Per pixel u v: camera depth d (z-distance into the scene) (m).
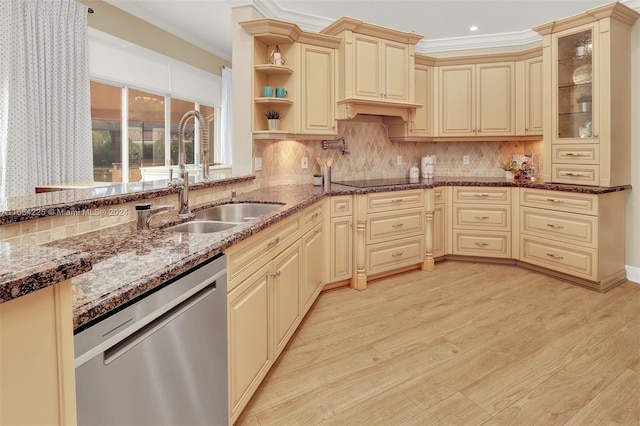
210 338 1.34
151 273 1.01
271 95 3.24
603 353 2.22
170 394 1.11
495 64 4.12
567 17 3.40
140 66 4.64
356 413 1.75
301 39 3.31
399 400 1.83
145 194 1.84
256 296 1.77
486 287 3.36
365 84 3.55
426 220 3.84
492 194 3.92
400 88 3.78
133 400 0.95
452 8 3.54
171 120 5.44
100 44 4.10
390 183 3.86
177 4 4.23
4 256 0.69
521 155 4.28
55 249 0.76
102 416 0.85
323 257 3.20
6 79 3.20
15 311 0.59
